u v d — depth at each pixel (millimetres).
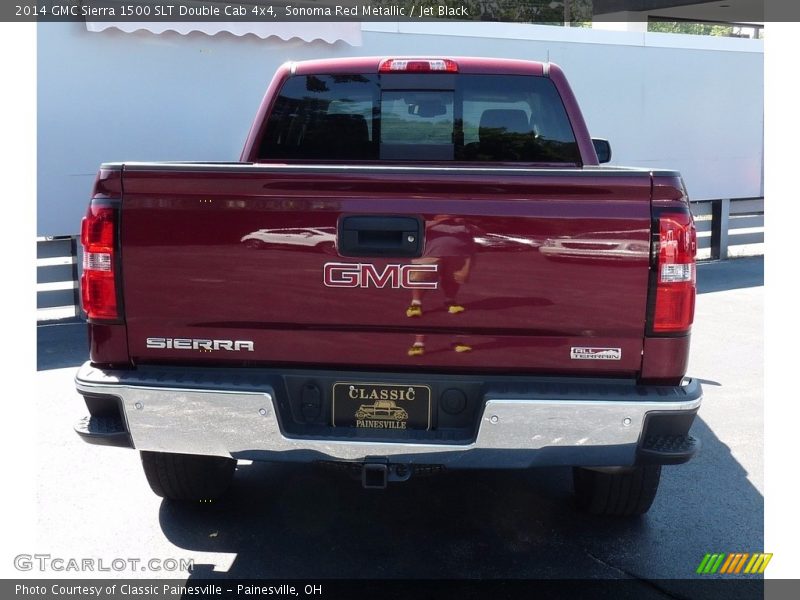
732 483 4488
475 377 3178
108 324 3223
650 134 12359
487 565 3572
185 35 9242
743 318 8789
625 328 3090
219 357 3215
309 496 4293
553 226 3051
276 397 3143
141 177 3135
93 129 8852
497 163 4613
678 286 3061
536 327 3100
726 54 12773
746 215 13164
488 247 3068
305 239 3104
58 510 4082
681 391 3107
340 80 4598
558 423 3041
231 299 3158
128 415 3174
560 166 4598
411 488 4410
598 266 3061
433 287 3096
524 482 4500
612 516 4055
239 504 4184
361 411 3219
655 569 3549
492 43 10883
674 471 4664
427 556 3650
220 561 3602
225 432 3150
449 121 4590
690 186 12781
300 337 3170
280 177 3088
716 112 12828
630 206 3045
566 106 4562
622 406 3016
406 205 3072
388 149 4633
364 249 3098
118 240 3160
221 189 3107
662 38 12188
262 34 9359
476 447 3070
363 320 3129
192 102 9398
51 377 6367
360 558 3629
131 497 4246
